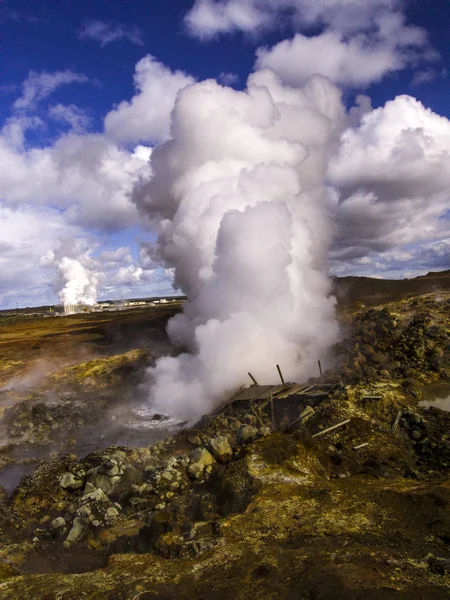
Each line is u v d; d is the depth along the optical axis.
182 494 9.90
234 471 9.59
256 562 6.18
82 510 9.48
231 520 7.55
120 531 8.80
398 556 5.94
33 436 15.73
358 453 10.80
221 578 5.93
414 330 20.86
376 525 6.83
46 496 10.81
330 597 5.03
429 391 15.45
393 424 12.24
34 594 6.08
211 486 9.85
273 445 10.40
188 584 5.94
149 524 8.67
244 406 15.12
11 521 9.84
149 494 10.21
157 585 5.98
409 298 29.89
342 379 16.39
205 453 10.95
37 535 9.16
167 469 10.80
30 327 58.59
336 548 6.25
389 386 14.86
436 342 19.53
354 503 7.62
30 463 13.68
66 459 12.11
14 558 8.09
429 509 7.15
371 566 5.66
